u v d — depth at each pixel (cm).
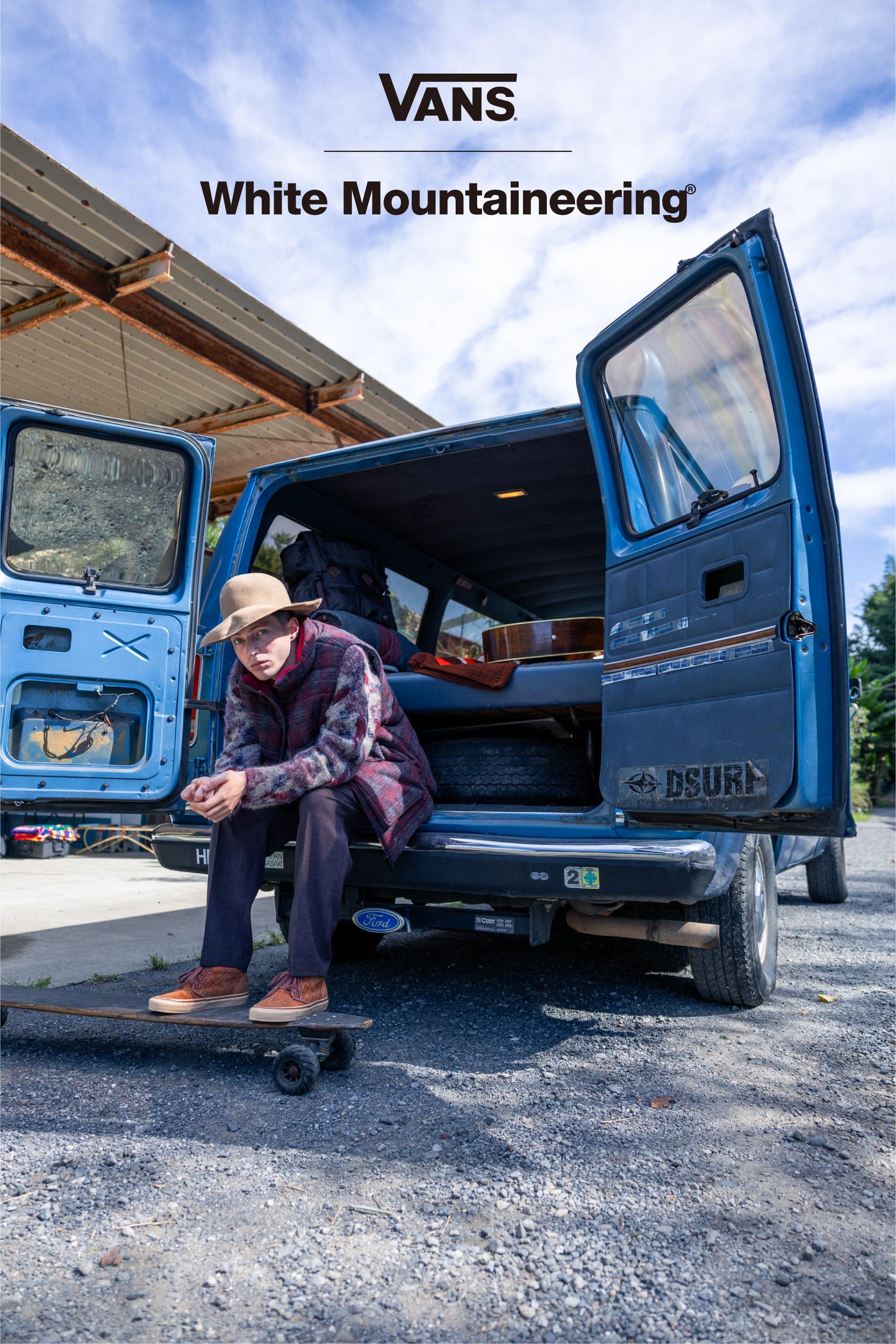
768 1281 149
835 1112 223
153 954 431
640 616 271
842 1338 133
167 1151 204
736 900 309
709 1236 163
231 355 762
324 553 445
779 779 219
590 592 592
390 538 491
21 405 314
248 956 274
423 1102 233
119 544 339
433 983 368
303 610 283
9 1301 145
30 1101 238
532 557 531
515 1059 269
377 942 417
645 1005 332
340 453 368
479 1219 171
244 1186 186
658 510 276
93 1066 268
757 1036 290
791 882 721
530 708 330
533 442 386
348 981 371
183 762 342
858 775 3058
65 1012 270
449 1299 145
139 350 781
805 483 228
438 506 456
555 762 348
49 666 320
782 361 230
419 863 290
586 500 455
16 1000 284
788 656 220
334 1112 227
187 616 346
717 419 253
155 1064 270
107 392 866
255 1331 137
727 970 315
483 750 352
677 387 266
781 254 230
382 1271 153
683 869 259
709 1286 147
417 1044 285
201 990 268
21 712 317
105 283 655
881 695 3597
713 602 243
